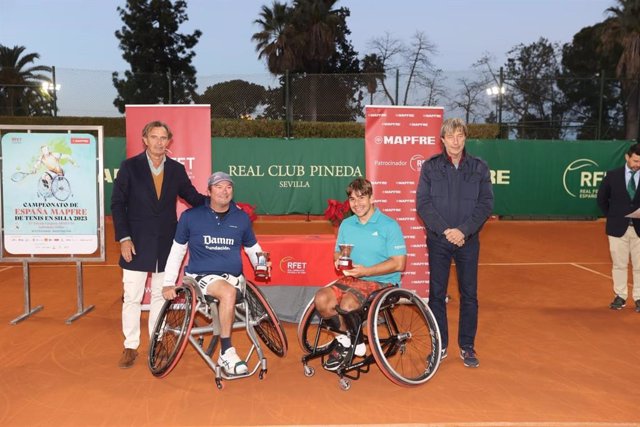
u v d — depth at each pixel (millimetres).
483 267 9414
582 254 10828
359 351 4367
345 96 16984
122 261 4766
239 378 4305
